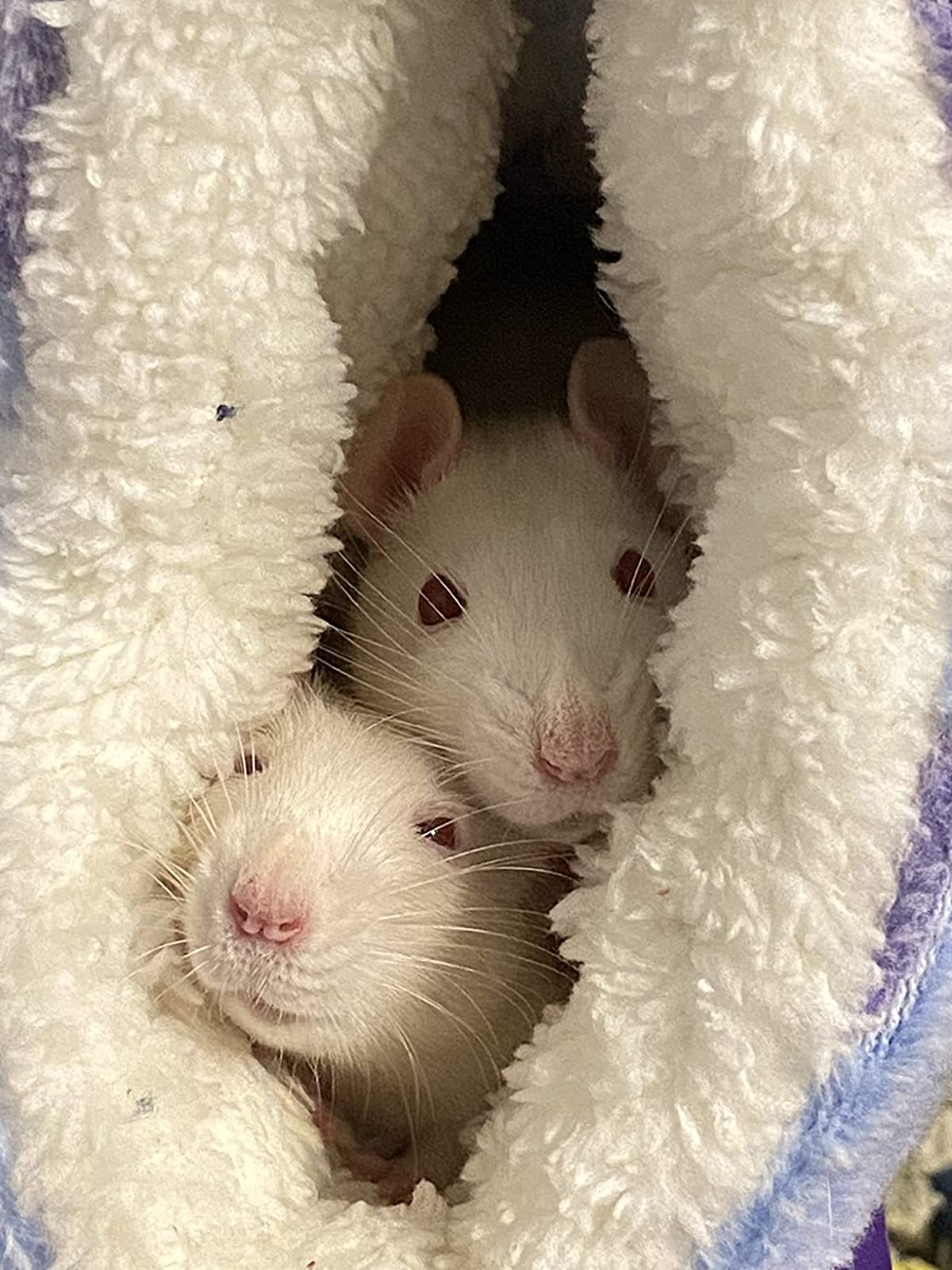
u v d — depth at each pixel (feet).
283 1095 0.41
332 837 0.43
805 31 0.31
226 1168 0.36
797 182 0.31
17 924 0.35
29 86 0.33
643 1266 0.33
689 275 0.35
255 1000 0.41
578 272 0.57
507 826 0.47
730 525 0.35
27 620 0.36
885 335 0.32
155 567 0.37
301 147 0.35
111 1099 0.35
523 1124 0.36
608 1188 0.33
